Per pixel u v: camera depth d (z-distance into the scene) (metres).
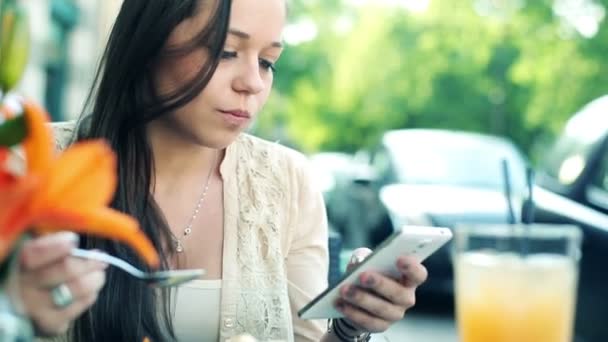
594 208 4.96
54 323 1.05
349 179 10.57
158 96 1.75
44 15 9.16
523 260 1.05
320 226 2.09
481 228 1.07
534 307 1.03
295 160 2.11
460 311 1.09
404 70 21.45
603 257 4.70
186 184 1.93
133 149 1.82
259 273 1.93
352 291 1.49
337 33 22.64
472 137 9.44
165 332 1.74
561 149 5.64
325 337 1.75
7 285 0.91
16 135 0.90
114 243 1.63
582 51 18.22
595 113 5.61
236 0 1.69
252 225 1.95
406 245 1.45
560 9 18.52
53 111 10.57
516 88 20.55
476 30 20.09
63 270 1.04
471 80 20.84
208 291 1.87
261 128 21.81
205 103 1.73
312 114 23.39
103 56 1.85
